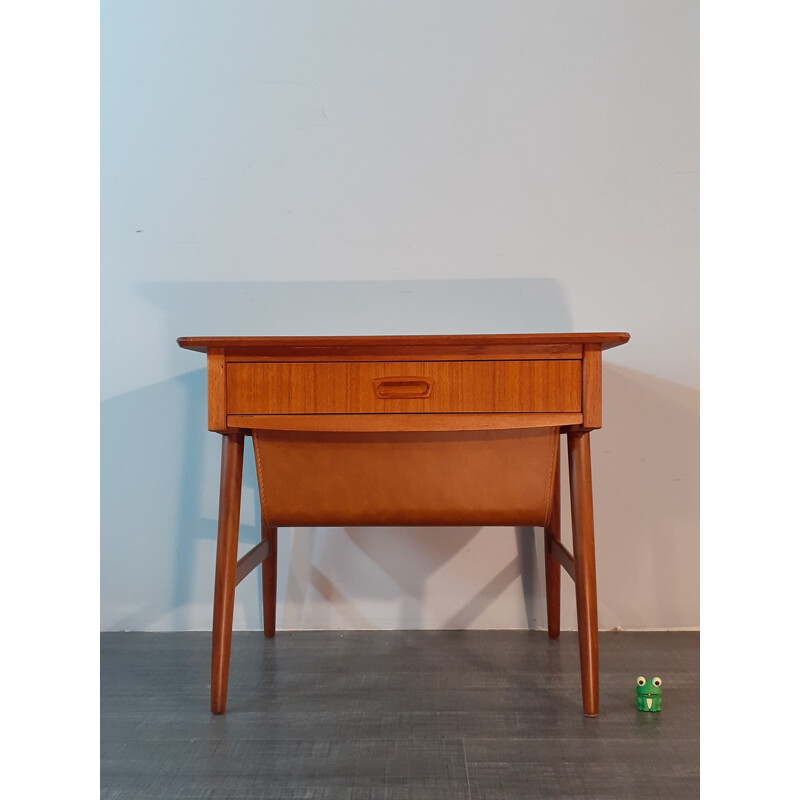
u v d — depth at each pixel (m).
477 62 2.08
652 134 2.08
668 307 2.09
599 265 2.09
